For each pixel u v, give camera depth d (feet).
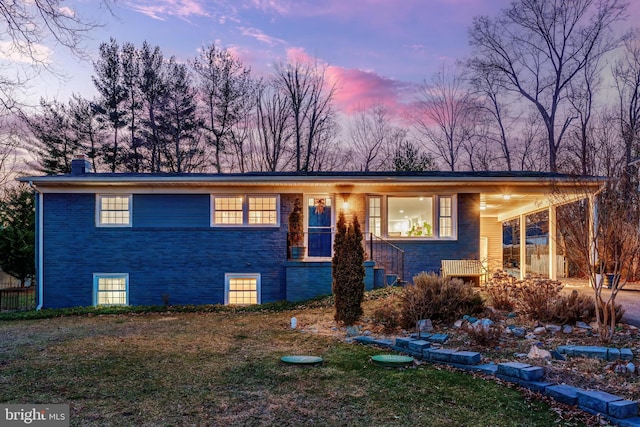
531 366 19.88
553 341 25.08
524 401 17.74
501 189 50.42
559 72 97.30
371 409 17.19
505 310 32.96
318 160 116.57
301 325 35.70
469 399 18.06
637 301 35.45
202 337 31.24
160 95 110.73
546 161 100.89
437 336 27.02
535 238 86.12
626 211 23.95
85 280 50.24
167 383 20.25
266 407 17.39
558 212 27.48
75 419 16.10
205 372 22.04
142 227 50.57
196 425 15.69
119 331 34.17
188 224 50.85
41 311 46.39
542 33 97.81
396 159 114.93
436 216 51.24
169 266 50.60
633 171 24.63
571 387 18.02
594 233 24.98
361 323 34.22
